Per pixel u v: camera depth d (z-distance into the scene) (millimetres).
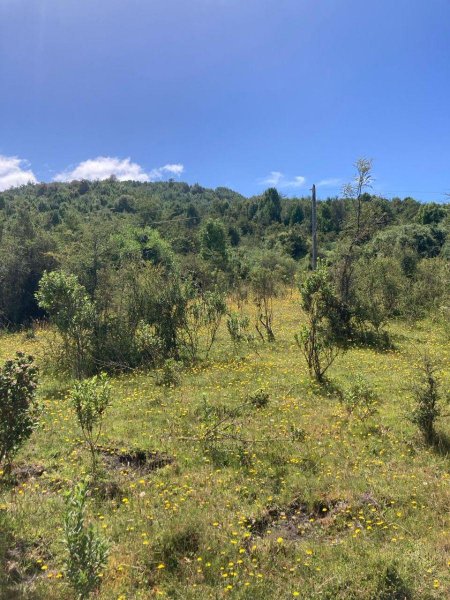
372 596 3391
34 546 3887
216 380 9195
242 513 4492
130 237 29844
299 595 3391
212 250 39156
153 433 6465
